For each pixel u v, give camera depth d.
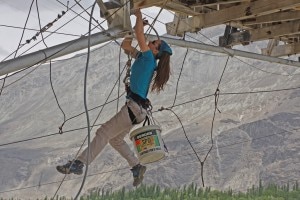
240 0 13.27
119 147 8.27
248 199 90.38
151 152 8.29
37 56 8.09
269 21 14.82
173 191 92.88
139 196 90.75
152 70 8.16
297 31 15.02
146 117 8.38
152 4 11.16
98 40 8.92
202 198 91.44
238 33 15.56
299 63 16.12
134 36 9.37
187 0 13.74
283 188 94.88
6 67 7.76
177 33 14.60
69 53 8.52
